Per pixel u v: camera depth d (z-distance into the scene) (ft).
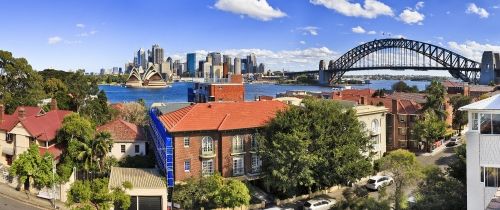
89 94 446.60
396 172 152.56
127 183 157.38
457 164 156.25
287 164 176.65
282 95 466.70
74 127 209.67
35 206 176.04
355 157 186.39
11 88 355.56
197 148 186.91
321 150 182.60
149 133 251.39
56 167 195.52
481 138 101.76
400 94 401.08
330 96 399.65
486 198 101.40
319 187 197.26
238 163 193.06
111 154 225.56
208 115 193.47
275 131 187.73
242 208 176.14
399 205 135.95
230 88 369.91
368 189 196.54
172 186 178.29
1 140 224.74
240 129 191.31
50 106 319.27
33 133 209.97
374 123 245.45
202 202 172.14
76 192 140.87
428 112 298.97
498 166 100.17
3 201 178.91
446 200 121.29
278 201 183.52
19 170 184.44
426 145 292.20
